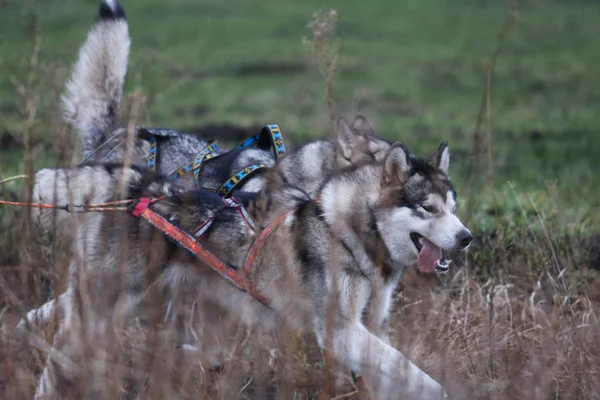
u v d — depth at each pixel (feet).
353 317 26.84
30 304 28.19
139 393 24.32
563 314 29.09
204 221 27.45
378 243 27.14
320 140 37.09
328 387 25.08
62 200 28.02
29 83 31.76
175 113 73.41
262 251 26.94
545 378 24.47
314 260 26.86
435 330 28.02
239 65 96.73
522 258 33.30
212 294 28.32
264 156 34.47
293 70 96.02
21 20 48.39
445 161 28.50
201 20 122.31
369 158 32.40
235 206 27.76
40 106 37.70
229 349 27.55
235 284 27.09
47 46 80.18
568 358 26.25
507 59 102.78
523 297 31.50
